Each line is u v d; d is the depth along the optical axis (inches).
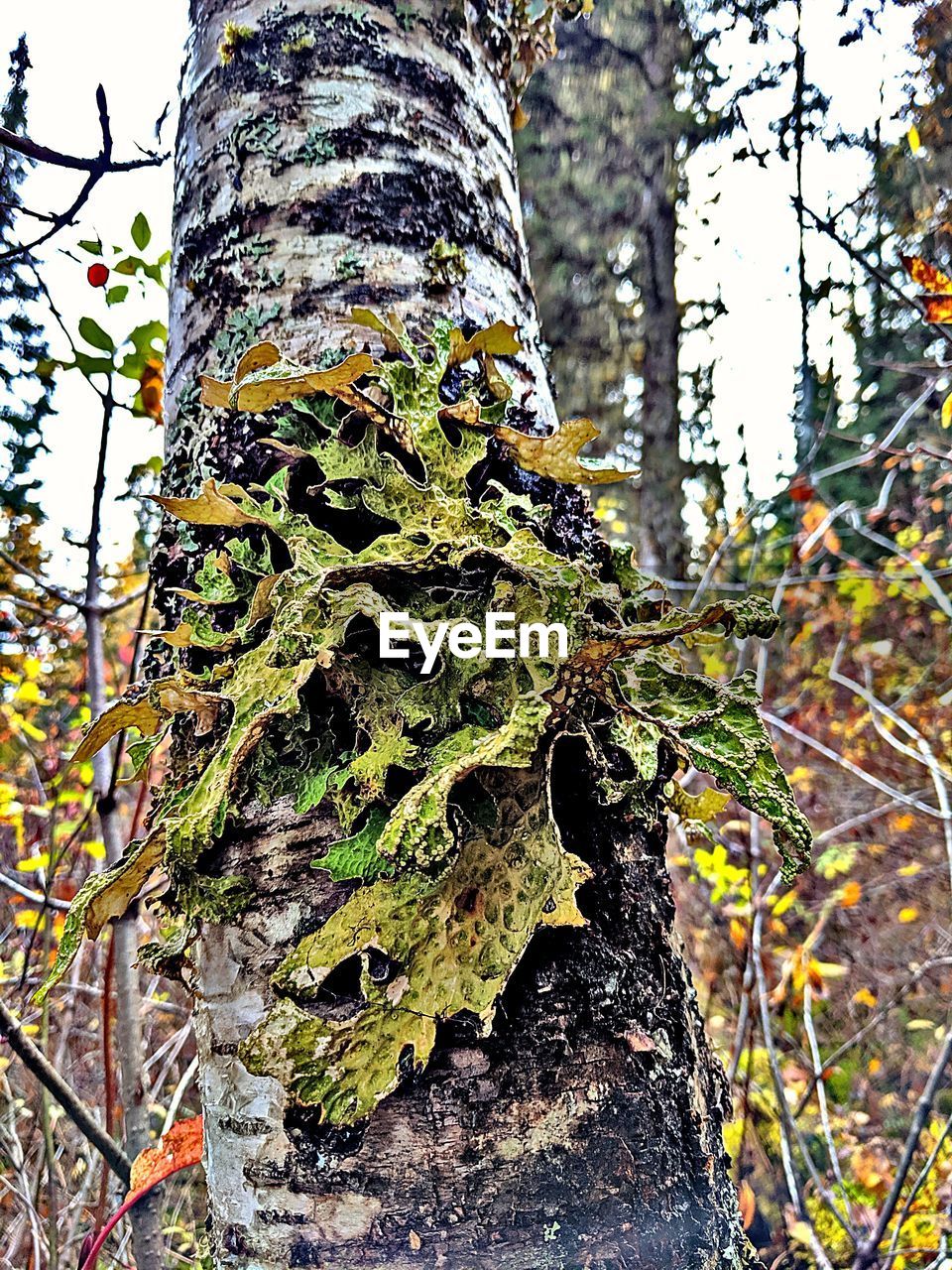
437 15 24.1
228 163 22.7
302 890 18.0
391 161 22.4
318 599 17.2
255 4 23.4
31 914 54.4
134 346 33.6
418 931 16.9
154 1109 55.1
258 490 19.1
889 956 85.0
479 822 17.4
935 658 108.5
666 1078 19.0
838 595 110.0
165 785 20.0
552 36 29.0
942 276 44.0
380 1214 17.1
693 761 17.5
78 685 71.7
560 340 122.4
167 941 20.6
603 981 18.6
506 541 18.5
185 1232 52.5
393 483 18.6
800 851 16.9
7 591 57.1
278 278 21.6
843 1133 66.1
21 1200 49.8
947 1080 70.7
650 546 113.3
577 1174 17.6
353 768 17.0
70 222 24.0
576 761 19.1
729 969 72.5
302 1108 16.8
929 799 95.0
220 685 18.4
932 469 111.3
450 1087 17.3
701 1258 18.4
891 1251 47.3
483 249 23.0
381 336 21.1
